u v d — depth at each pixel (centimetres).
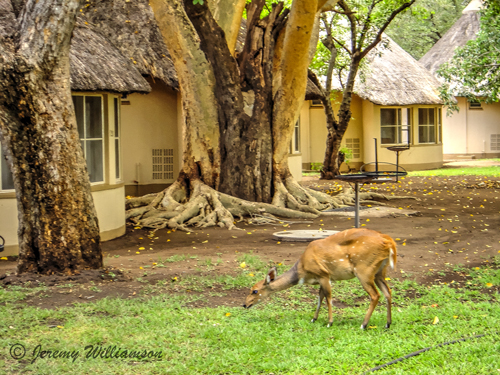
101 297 704
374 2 2102
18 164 759
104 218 1172
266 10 2122
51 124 759
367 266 567
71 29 759
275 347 532
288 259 936
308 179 2439
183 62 1420
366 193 1688
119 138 1277
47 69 748
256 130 1445
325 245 590
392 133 2778
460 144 3512
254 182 1447
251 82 1462
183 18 1404
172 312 644
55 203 772
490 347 517
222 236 1198
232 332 572
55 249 779
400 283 773
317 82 2248
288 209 1409
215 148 1454
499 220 1295
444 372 470
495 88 1994
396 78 2828
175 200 1423
